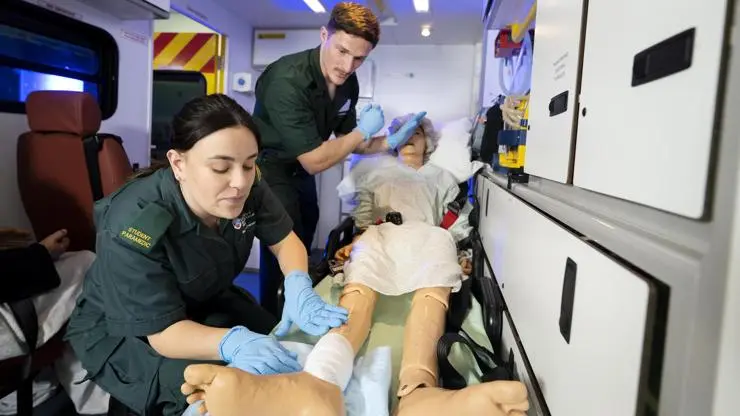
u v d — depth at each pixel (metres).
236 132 1.04
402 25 3.77
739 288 0.34
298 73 1.93
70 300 1.70
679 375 0.42
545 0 1.06
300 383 0.90
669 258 0.43
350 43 1.79
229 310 1.59
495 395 0.80
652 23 0.49
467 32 3.87
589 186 0.68
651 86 0.48
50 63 2.18
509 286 1.22
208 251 1.29
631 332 0.46
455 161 2.44
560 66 0.88
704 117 0.38
